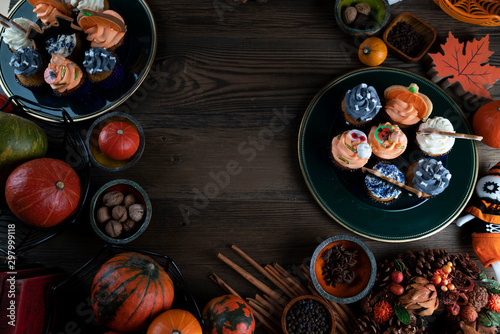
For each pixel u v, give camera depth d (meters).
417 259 1.07
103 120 1.12
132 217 1.06
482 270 1.12
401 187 1.08
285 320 1.04
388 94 1.11
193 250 1.12
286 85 1.17
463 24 1.19
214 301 1.01
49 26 1.10
